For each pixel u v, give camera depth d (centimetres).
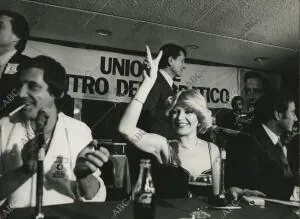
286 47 309
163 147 273
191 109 289
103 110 261
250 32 279
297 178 316
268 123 319
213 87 304
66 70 253
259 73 327
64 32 252
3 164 226
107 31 262
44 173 233
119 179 253
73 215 153
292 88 337
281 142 320
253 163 303
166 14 246
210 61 306
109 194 247
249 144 306
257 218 158
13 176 227
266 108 322
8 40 236
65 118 247
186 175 275
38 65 244
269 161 311
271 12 242
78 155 246
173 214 160
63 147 242
